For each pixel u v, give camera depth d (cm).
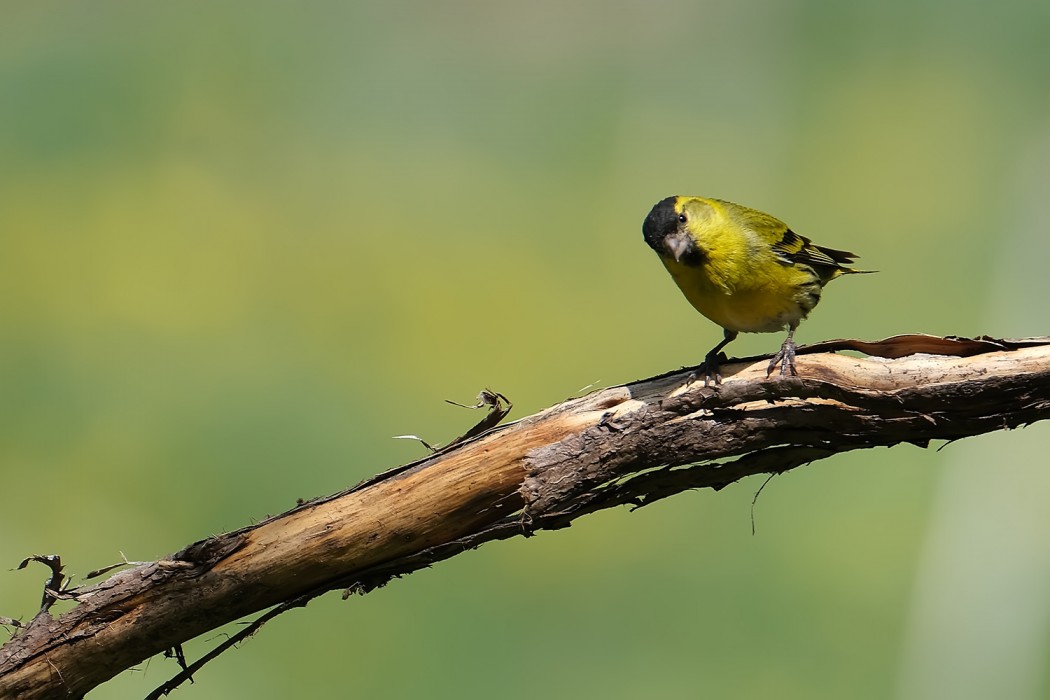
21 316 1828
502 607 1323
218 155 2223
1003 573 1392
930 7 2477
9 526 1366
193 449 1516
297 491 1517
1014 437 1480
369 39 2484
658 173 2331
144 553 1354
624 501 648
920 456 1480
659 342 1919
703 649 1332
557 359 1902
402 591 1288
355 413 1678
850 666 1323
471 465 648
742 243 834
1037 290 1969
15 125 2162
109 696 1088
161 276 1966
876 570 1405
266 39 2397
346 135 2294
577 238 2150
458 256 2075
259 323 1875
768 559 1402
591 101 2455
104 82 2227
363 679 1227
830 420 621
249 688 1163
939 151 2280
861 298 1927
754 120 2422
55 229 2005
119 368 1662
